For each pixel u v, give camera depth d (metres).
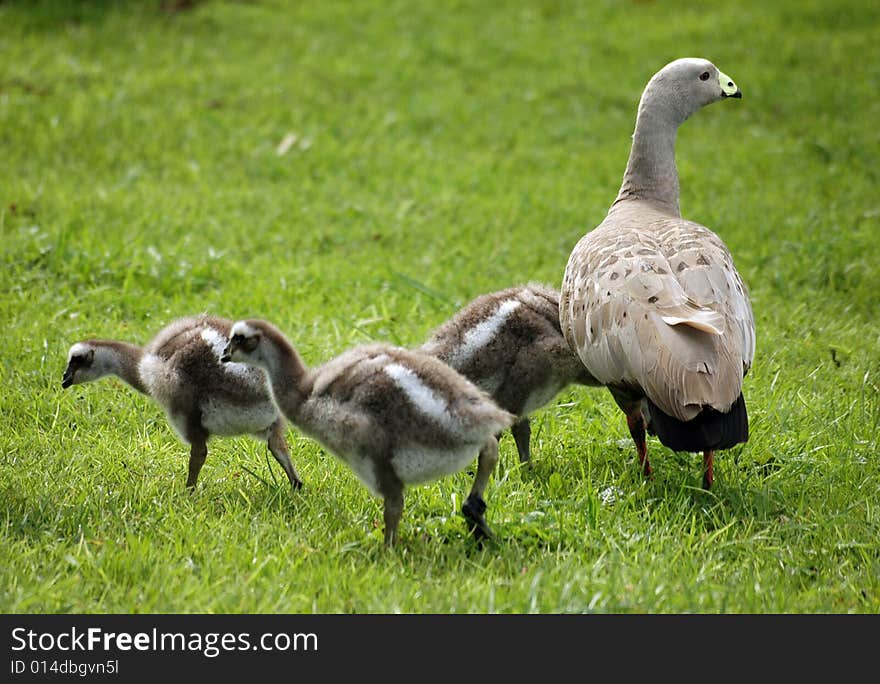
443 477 9.73
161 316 14.73
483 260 17.30
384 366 8.95
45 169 20.39
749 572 8.89
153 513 9.65
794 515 10.03
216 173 21.28
